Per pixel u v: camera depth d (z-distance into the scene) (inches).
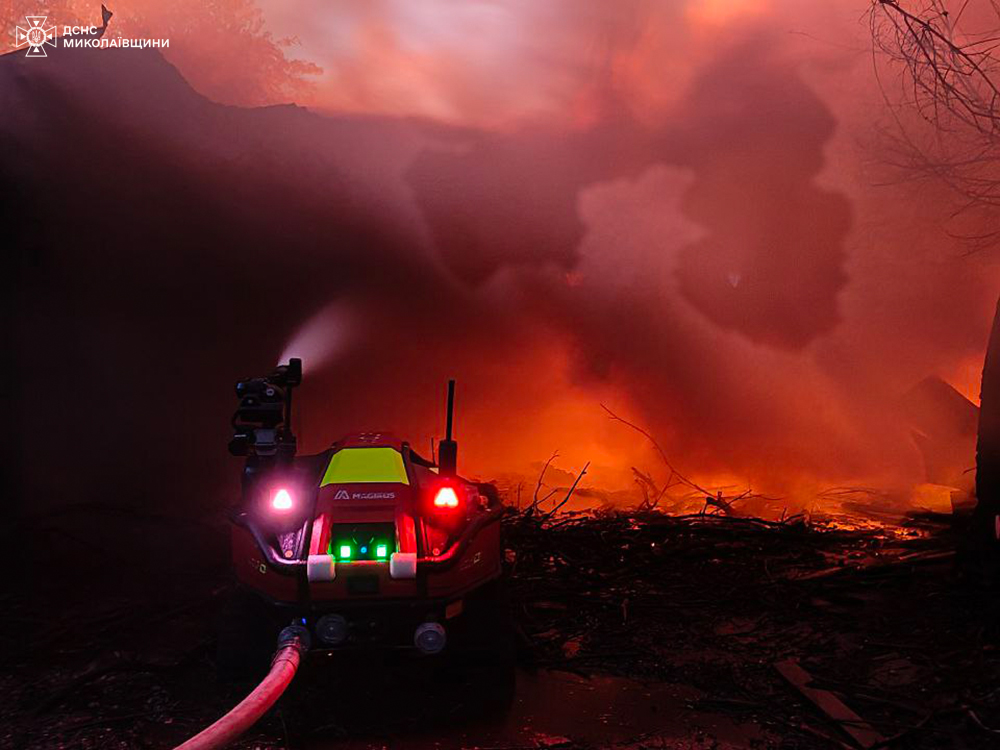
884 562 272.7
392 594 169.8
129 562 266.2
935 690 189.2
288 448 198.2
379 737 169.6
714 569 270.5
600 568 269.6
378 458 186.4
